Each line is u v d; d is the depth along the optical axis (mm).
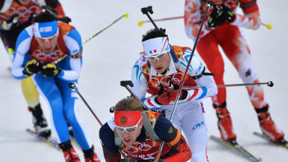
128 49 28984
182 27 32188
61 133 15992
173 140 11664
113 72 25859
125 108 10992
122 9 36156
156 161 11719
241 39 18766
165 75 13914
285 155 17562
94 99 22688
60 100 16312
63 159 17859
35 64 15953
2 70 27078
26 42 16156
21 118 21500
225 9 18109
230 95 22828
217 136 19219
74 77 16547
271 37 30109
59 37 16172
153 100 14281
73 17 34719
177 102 13359
